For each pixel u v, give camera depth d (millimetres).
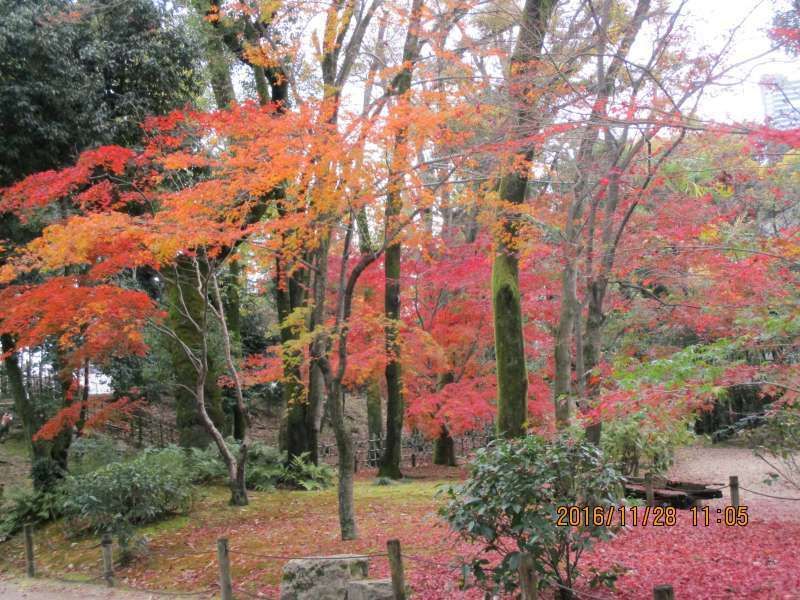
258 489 13250
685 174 8203
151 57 12219
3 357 9812
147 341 17000
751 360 8289
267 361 13328
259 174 7551
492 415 14422
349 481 8789
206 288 10852
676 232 7871
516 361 10062
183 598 7426
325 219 8648
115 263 9289
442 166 8930
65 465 12773
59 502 10891
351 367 12648
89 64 11891
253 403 25500
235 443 14656
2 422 20141
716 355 6934
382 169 7633
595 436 8617
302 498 12242
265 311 24359
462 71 10211
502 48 9969
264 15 9844
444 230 15297
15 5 11086
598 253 8727
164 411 23438
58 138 11242
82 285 10305
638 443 10102
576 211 9672
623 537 7945
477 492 5199
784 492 12008
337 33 9664
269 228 8102
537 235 9578
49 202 10344
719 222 8164
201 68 13391
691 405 6512
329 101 7656
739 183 7605
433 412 15742
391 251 14000
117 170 9086
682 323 9969
